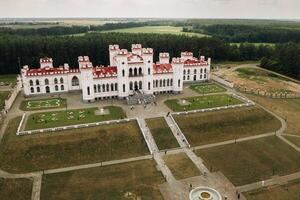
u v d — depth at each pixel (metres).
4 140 93.38
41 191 73.75
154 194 73.06
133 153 92.31
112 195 72.62
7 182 76.50
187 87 154.50
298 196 73.00
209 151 94.31
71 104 124.81
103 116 110.81
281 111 125.75
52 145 91.19
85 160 88.06
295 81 181.25
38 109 118.81
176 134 102.25
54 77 137.62
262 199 71.81
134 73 131.25
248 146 97.62
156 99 132.25
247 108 121.88
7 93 142.12
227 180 79.38
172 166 85.62
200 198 71.12
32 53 185.62
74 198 71.50
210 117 112.25
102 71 129.50
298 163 88.12
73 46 188.00
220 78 166.25
